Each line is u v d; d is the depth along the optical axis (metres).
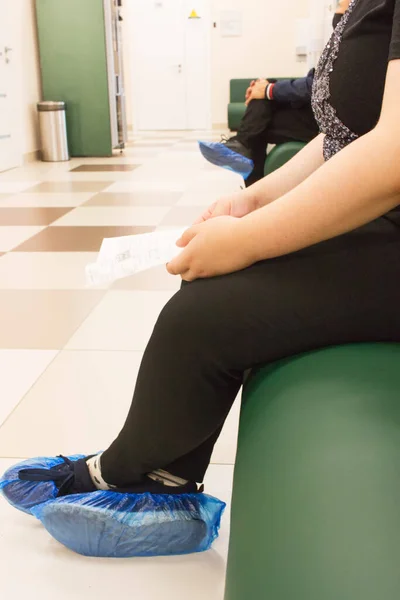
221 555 0.81
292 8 8.55
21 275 2.04
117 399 1.20
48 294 1.84
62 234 2.61
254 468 0.53
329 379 0.57
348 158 0.58
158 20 8.82
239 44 8.79
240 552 0.47
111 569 0.79
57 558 0.81
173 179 4.11
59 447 1.05
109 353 1.42
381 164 0.56
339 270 0.63
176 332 0.63
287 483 0.48
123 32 8.93
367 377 0.57
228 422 1.12
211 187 3.76
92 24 5.31
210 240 0.65
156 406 0.67
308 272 0.63
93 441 1.06
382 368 0.58
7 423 1.12
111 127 5.52
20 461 0.98
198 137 7.74
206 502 0.80
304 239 0.61
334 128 0.75
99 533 0.78
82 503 0.76
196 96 9.12
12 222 2.86
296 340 0.63
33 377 1.30
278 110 3.06
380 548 0.41
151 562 0.80
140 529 0.77
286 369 0.61
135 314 1.67
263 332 0.62
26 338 1.51
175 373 0.64
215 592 0.75
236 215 0.91
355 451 0.48
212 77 9.00
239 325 0.62
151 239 0.81
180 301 0.64
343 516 0.43
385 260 0.63
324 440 0.50
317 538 0.43
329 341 0.64
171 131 9.00
